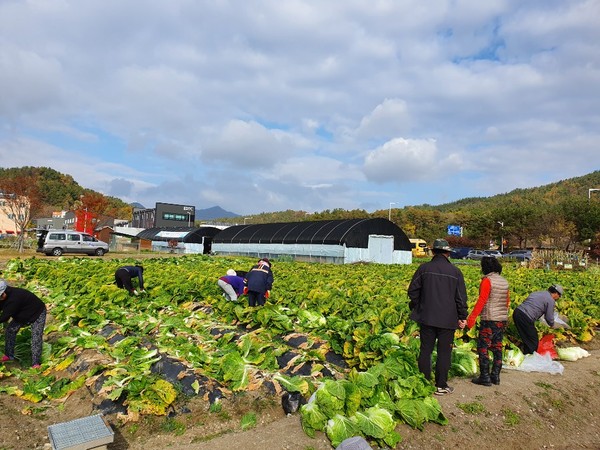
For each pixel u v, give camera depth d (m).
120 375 6.53
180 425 5.75
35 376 7.54
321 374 7.15
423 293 6.91
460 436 5.88
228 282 12.47
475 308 7.38
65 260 27.89
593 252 66.38
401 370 6.68
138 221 107.81
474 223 98.19
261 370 6.96
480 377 7.46
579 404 7.34
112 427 5.68
